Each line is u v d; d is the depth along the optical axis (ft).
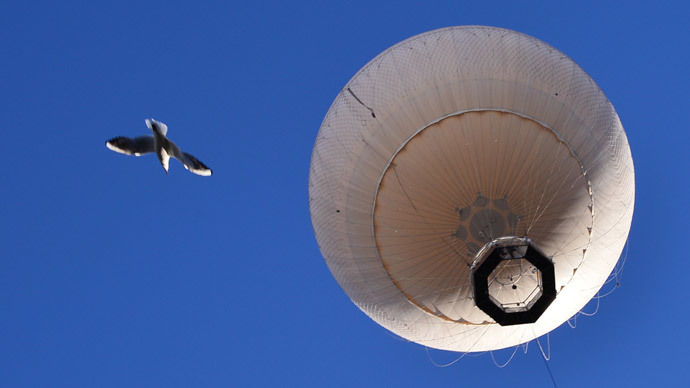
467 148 92.17
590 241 98.84
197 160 52.85
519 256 91.20
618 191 98.53
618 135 100.07
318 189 100.48
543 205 93.35
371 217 95.14
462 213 92.53
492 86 94.32
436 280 96.22
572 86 96.84
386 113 95.35
